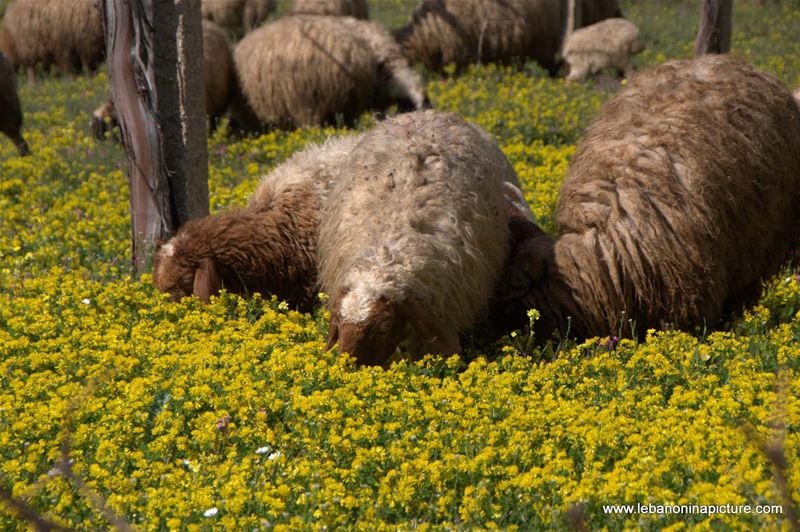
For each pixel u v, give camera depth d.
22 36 32.75
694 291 11.74
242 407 9.70
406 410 9.62
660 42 38.06
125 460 8.94
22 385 10.13
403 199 11.24
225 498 8.05
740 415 9.38
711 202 11.76
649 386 10.45
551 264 11.98
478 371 10.63
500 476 8.60
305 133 23.25
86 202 18.64
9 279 14.16
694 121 12.16
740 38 38.28
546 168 19.83
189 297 12.72
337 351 10.98
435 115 12.73
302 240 13.31
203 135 14.91
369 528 7.71
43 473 8.82
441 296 10.97
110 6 13.88
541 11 30.83
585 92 28.53
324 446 9.26
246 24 37.91
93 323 11.96
